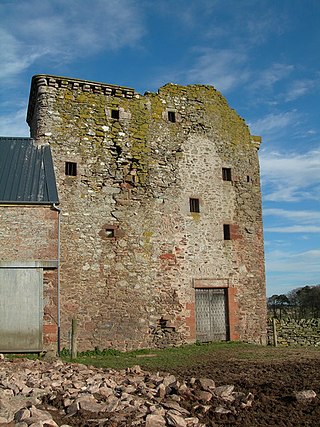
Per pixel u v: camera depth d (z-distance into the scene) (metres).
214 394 7.55
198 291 18.22
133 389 7.67
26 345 13.54
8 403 6.37
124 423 5.97
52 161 16.44
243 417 6.47
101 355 14.89
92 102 17.80
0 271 13.77
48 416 5.96
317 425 6.13
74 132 17.27
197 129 19.52
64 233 16.22
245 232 19.62
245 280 19.16
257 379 9.06
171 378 8.55
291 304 37.16
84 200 16.80
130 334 16.45
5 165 15.83
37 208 14.35
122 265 16.86
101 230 16.81
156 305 17.12
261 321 19.20
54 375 8.55
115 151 17.73
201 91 20.02
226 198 19.52
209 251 18.61
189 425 6.06
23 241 14.03
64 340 15.46
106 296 16.36
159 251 17.61
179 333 17.31
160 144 18.59
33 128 18.47
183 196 18.56
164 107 19.06
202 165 19.27
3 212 14.10
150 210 17.78
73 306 15.83
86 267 16.30
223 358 13.39
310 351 15.16
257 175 20.62
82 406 6.53
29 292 13.82
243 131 20.73
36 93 17.48
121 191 17.45
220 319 18.47
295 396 7.32
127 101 18.38
